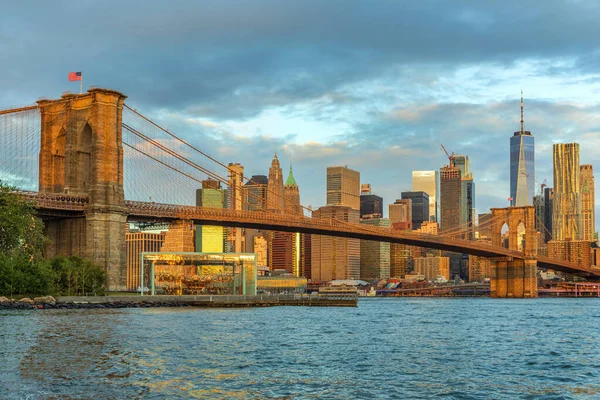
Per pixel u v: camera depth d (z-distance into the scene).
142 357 64.50
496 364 68.69
